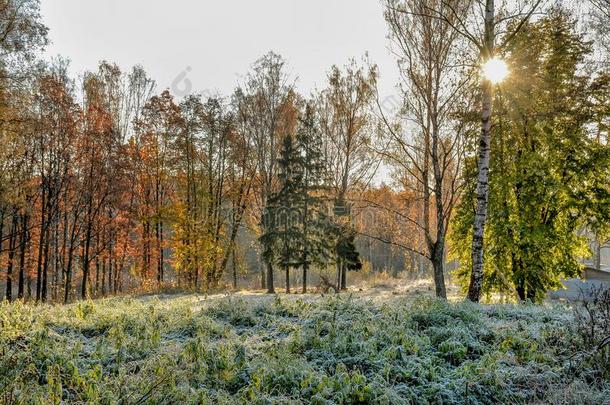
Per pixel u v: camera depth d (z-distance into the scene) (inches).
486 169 436.5
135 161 1283.2
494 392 223.6
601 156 633.6
